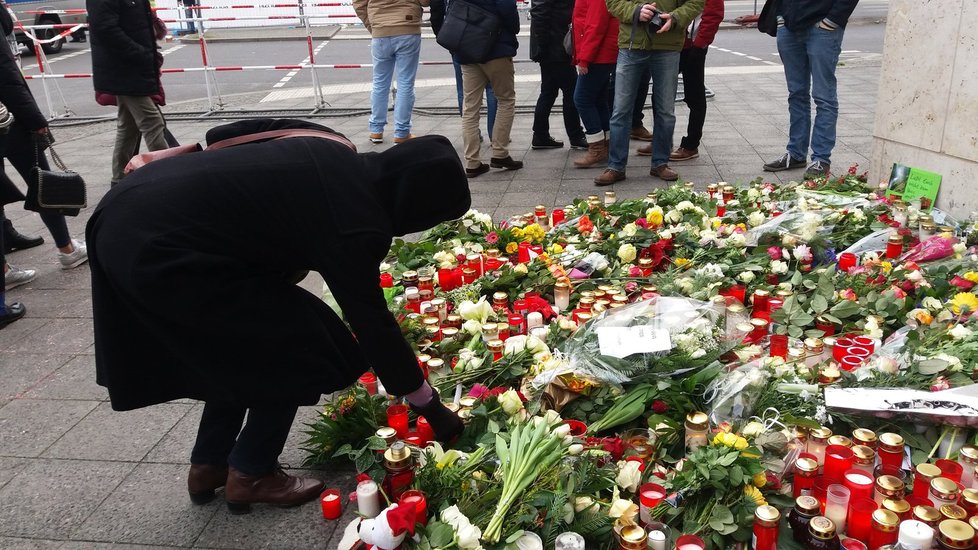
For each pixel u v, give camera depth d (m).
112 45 6.93
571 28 7.77
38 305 5.11
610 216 5.47
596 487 2.63
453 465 2.73
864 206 5.36
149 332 2.56
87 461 3.30
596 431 3.03
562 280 4.25
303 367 2.54
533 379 3.22
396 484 2.62
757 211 5.35
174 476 3.17
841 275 4.26
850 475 2.45
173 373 2.63
